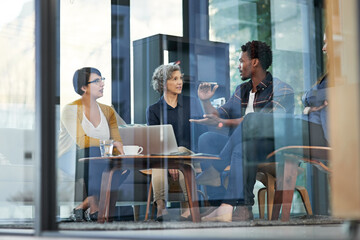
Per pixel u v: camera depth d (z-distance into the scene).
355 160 1.89
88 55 4.66
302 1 4.46
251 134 3.52
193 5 4.57
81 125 3.76
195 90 3.93
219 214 3.35
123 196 3.63
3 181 3.57
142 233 2.58
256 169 3.44
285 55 3.95
